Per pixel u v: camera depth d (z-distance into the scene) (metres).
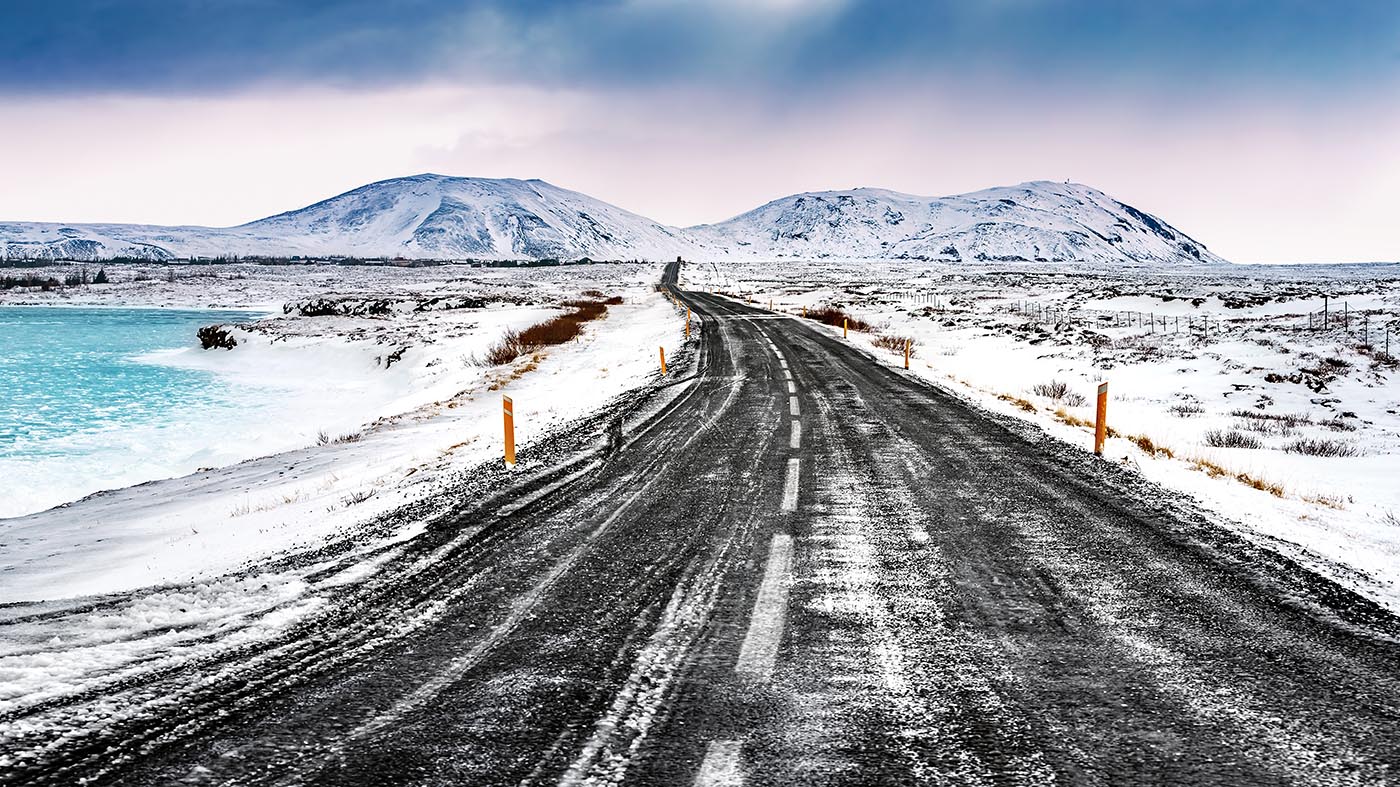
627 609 5.18
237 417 24.17
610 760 3.31
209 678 4.20
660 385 19.16
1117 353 29.80
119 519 11.20
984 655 4.37
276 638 4.77
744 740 3.46
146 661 4.43
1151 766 3.22
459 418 18.61
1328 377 22.48
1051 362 29.12
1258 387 21.98
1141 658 4.33
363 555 6.59
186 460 18.56
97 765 3.31
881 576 5.79
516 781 3.15
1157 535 6.84
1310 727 3.55
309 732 3.58
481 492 8.82
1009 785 3.08
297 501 10.38
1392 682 4.03
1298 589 5.47
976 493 8.48
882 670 4.19
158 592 6.05
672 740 3.47
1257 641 4.56
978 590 5.47
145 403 26.80
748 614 5.04
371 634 4.81
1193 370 25.12
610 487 8.94
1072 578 5.72
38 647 4.70
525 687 4.04
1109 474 9.45
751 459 10.38
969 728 3.55
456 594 5.53
